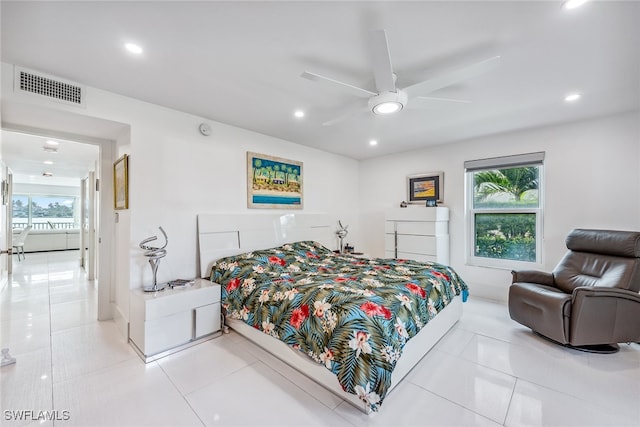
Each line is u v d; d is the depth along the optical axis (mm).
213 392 1848
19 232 7766
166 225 2820
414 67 2102
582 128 3215
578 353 2354
